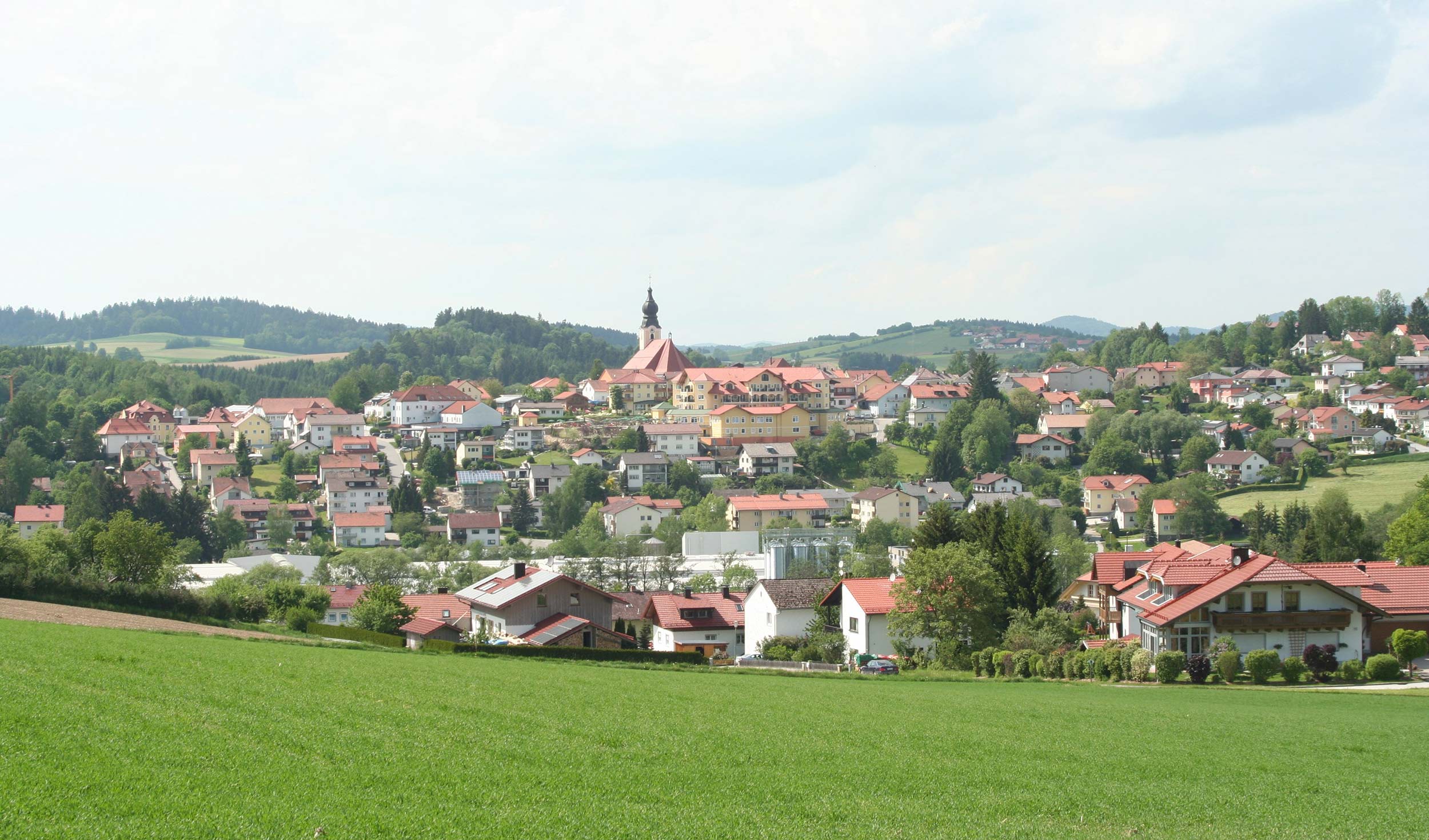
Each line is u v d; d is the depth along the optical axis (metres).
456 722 38.25
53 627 59.00
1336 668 68.38
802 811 29.39
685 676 63.78
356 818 25.78
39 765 27.62
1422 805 32.88
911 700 53.72
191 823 24.36
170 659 47.94
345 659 57.84
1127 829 29.31
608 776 31.97
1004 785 34.00
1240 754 39.84
